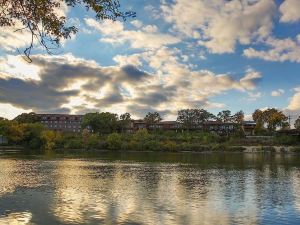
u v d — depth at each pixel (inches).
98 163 3715.6
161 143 7022.6
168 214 1288.1
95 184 2041.1
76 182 2123.5
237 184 2082.9
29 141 7716.5
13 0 657.6
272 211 1344.7
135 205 1432.1
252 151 6609.3
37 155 5123.0
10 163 3558.1
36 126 7859.3
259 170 3006.9
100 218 1222.9
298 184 2086.6
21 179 2237.9
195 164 3673.7
